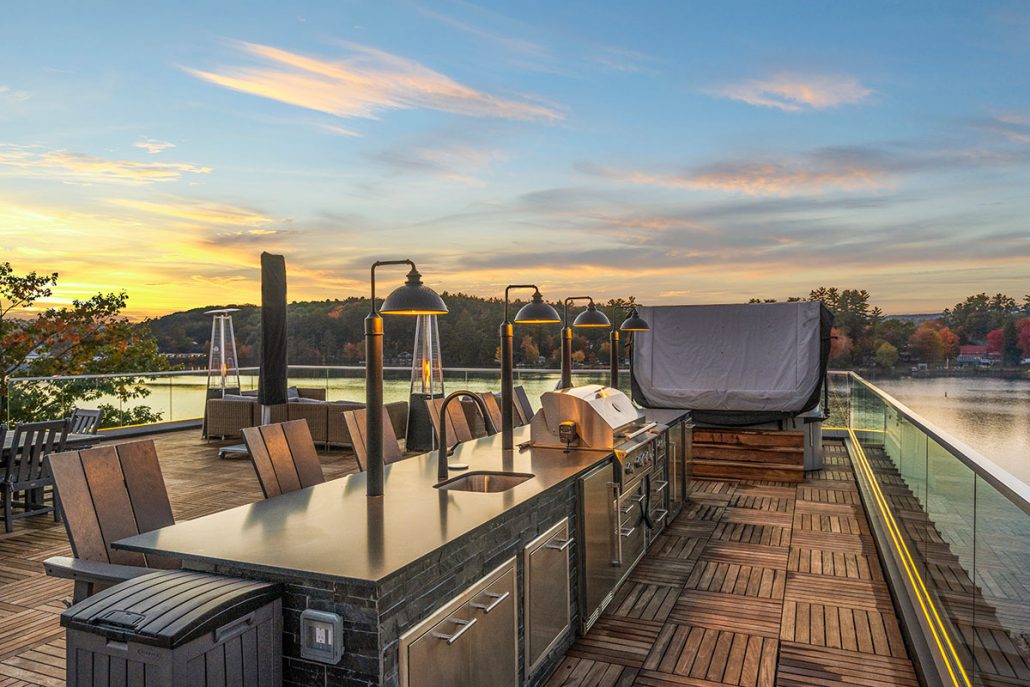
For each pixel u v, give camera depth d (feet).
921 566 11.89
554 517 10.71
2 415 30.27
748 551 17.21
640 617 13.02
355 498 9.43
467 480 11.38
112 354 56.08
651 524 16.74
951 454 9.20
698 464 26.81
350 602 6.28
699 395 27.37
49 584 14.43
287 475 10.96
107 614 5.65
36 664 10.67
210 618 5.62
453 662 7.50
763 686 10.38
